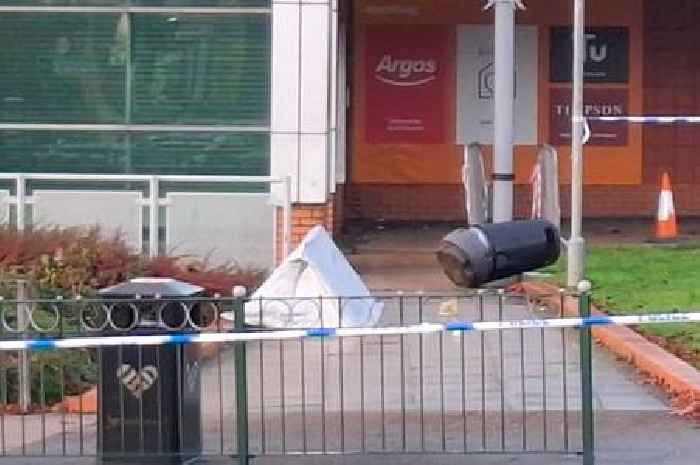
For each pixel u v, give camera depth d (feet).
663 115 160.76
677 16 160.56
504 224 62.08
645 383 71.87
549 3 159.33
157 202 105.81
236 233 105.70
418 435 61.72
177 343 54.19
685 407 65.82
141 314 54.90
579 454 56.24
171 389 55.42
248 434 58.34
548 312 86.94
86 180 106.32
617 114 160.56
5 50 108.68
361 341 69.41
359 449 58.70
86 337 56.80
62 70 108.68
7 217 105.19
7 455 57.93
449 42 159.43
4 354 67.62
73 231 94.79
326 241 85.30
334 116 118.21
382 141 159.53
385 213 159.53
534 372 74.18
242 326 53.11
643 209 160.66
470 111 159.53
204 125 108.27
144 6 108.27
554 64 159.94
